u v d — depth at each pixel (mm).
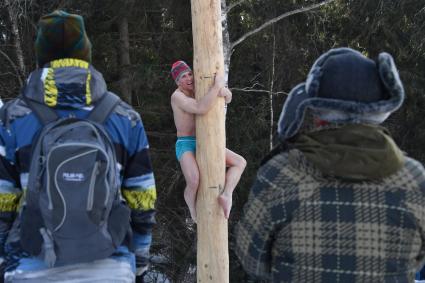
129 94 16484
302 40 17953
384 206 2377
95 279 3051
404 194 2398
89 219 2893
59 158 2893
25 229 2951
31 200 2938
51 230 2875
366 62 2482
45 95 3092
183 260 16953
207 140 5738
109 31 17172
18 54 15383
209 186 5781
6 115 3084
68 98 3096
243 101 18094
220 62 5766
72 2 15336
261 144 17484
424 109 18016
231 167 6070
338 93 2404
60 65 3182
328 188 2398
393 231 2377
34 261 3047
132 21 16984
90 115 3137
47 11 16016
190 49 17156
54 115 3076
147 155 3297
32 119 3059
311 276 2404
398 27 17578
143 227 3385
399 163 2391
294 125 2529
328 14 17359
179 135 6160
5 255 3129
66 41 3199
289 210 2426
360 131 2369
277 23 17453
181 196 17547
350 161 2322
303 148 2463
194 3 5742
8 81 16688
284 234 2463
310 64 18172
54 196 2863
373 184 2398
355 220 2365
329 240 2377
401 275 2430
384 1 17156
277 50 17703
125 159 3230
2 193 3076
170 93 17172
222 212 5840
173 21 17219
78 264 3051
